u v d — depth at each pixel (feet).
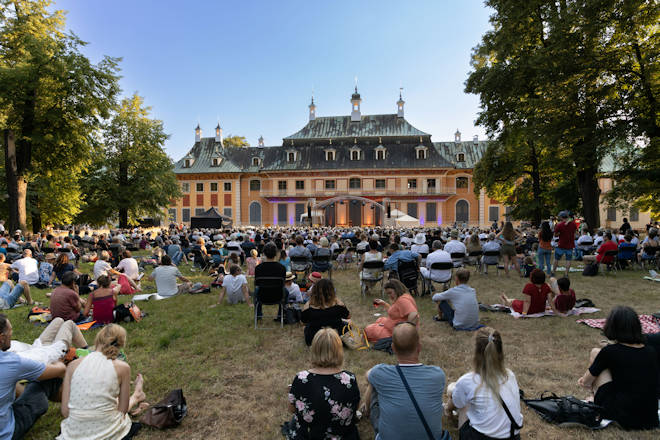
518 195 101.86
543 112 57.26
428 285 28.04
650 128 50.03
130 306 21.84
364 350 16.57
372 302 26.16
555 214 96.78
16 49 67.46
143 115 118.42
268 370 14.84
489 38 73.20
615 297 25.76
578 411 10.50
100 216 118.62
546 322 20.34
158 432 10.61
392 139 180.04
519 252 39.86
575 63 51.62
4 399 9.25
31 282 30.76
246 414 11.65
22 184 69.51
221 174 182.09
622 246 37.22
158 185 115.75
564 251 33.37
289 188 178.50
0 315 9.43
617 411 10.28
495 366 8.66
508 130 72.74
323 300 16.80
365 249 39.06
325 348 8.84
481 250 37.40
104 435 9.38
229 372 14.70
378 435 8.54
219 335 19.13
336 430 8.63
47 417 11.51
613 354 10.37
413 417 7.95
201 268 43.75
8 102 64.69
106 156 110.52
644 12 47.80
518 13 62.18
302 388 8.73
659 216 62.95
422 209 169.68
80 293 28.71
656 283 30.63
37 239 50.11
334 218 173.37
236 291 25.64
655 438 9.87
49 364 10.57
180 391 12.00
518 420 8.43
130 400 11.53
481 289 29.58
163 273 28.50
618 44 53.26
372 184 173.37
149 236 82.58
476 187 106.11
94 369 9.51
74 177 97.45
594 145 51.80
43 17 71.00
